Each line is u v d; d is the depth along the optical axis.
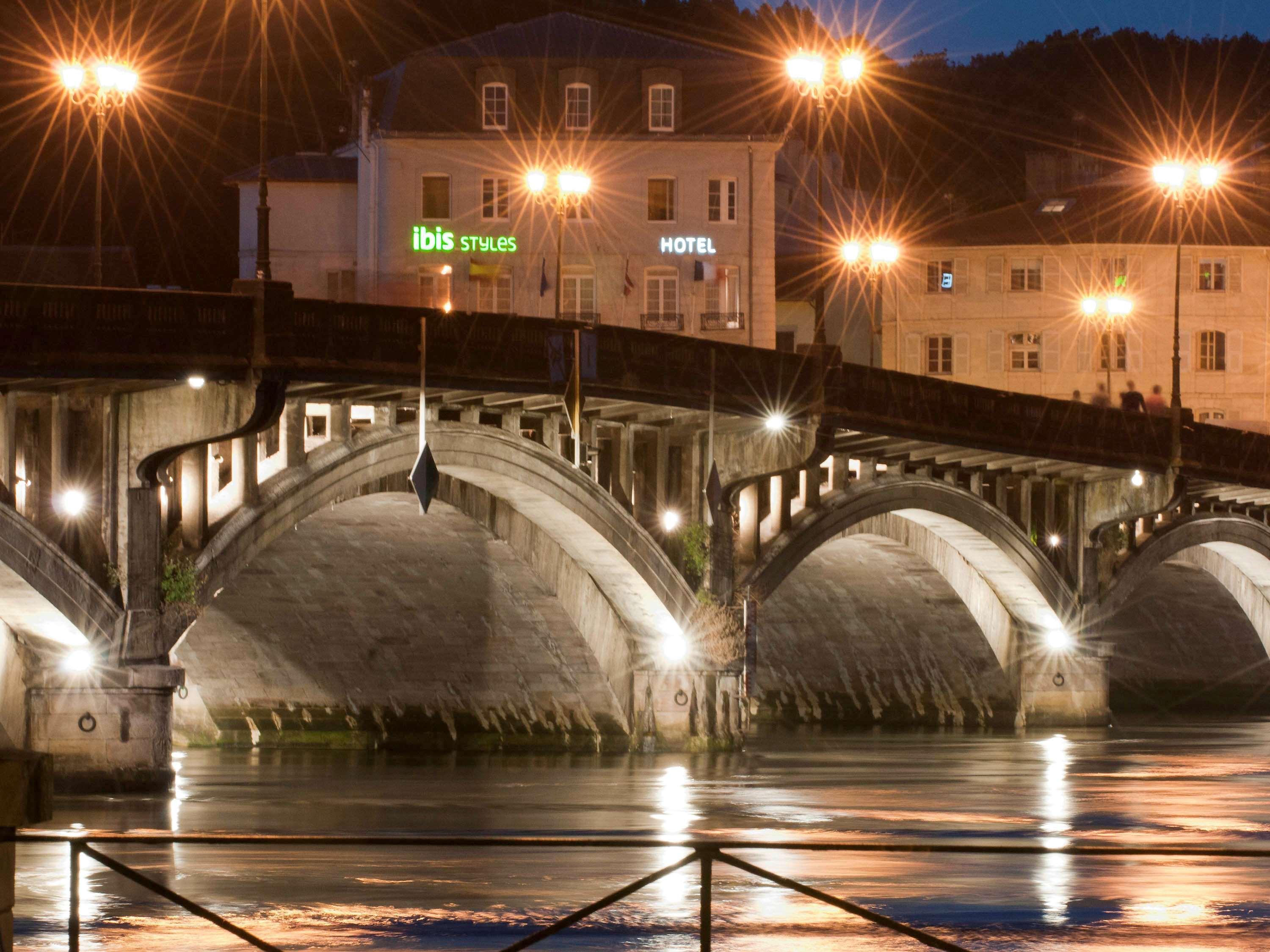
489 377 55.59
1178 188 93.62
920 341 137.75
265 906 32.53
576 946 28.31
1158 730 96.50
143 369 46.78
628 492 67.38
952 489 85.50
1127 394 102.31
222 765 68.25
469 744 77.50
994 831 47.53
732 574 71.00
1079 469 90.44
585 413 65.12
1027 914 32.06
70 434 50.41
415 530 64.69
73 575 48.69
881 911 32.34
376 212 113.00
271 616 73.69
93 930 29.91
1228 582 113.56
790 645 100.38
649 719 72.06
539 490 62.69
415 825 46.66
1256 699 123.31
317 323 50.47
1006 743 85.31
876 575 90.94
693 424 68.81
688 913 31.94
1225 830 48.25
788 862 39.75
